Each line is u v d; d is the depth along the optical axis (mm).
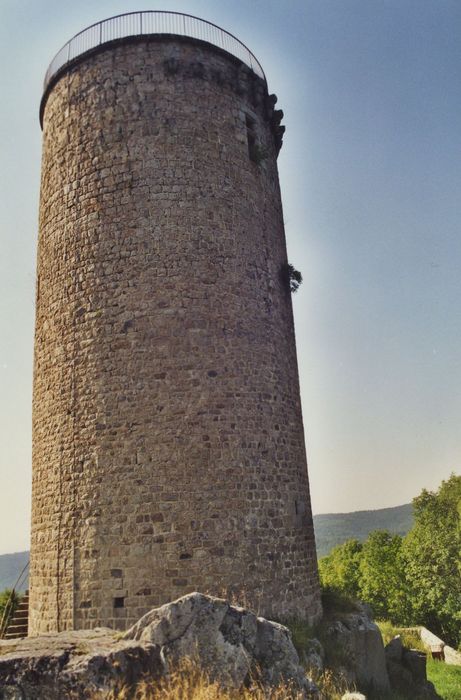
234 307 13578
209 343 13008
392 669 14773
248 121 15664
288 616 12320
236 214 14297
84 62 14938
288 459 13711
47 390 13688
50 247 14562
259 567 12156
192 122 14234
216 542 11805
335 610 14219
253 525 12336
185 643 7008
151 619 7289
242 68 15594
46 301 14367
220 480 12219
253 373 13438
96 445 12414
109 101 14328
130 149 13891
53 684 5988
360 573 58031
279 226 16203
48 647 6742
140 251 13266
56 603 11969
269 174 16125
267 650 7680
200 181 13930
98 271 13406
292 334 15695
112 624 11258
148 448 12164
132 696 6137
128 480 12023
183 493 11914
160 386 12516
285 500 13242
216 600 7582
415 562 40531
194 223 13594
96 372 12852
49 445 13242
